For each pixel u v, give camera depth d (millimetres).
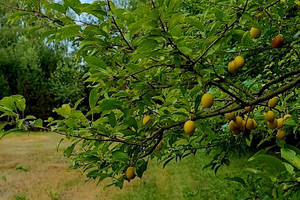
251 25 1275
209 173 7559
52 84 24609
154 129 1680
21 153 13242
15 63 24922
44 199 7129
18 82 23047
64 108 1480
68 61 25875
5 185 8391
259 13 1754
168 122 1670
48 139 17531
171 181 7605
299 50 2299
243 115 1836
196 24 1165
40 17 1404
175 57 1227
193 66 1351
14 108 1401
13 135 19000
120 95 1394
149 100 1457
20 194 7496
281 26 2045
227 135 2361
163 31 1120
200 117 1569
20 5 1471
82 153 1673
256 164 7648
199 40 1368
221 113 1571
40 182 8609
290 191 1079
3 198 7320
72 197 7164
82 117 1493
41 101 23094
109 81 1374
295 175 1016
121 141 1575
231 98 1938
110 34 1407
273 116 1703
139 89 1428
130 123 1442
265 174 1096
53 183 8422
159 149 1902
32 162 11359
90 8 1188
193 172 8016
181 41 1190
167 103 1641
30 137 18312
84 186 7980
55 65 27625
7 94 24328
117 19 1328
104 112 1475
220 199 5758
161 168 8992
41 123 1478
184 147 2473
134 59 1203
